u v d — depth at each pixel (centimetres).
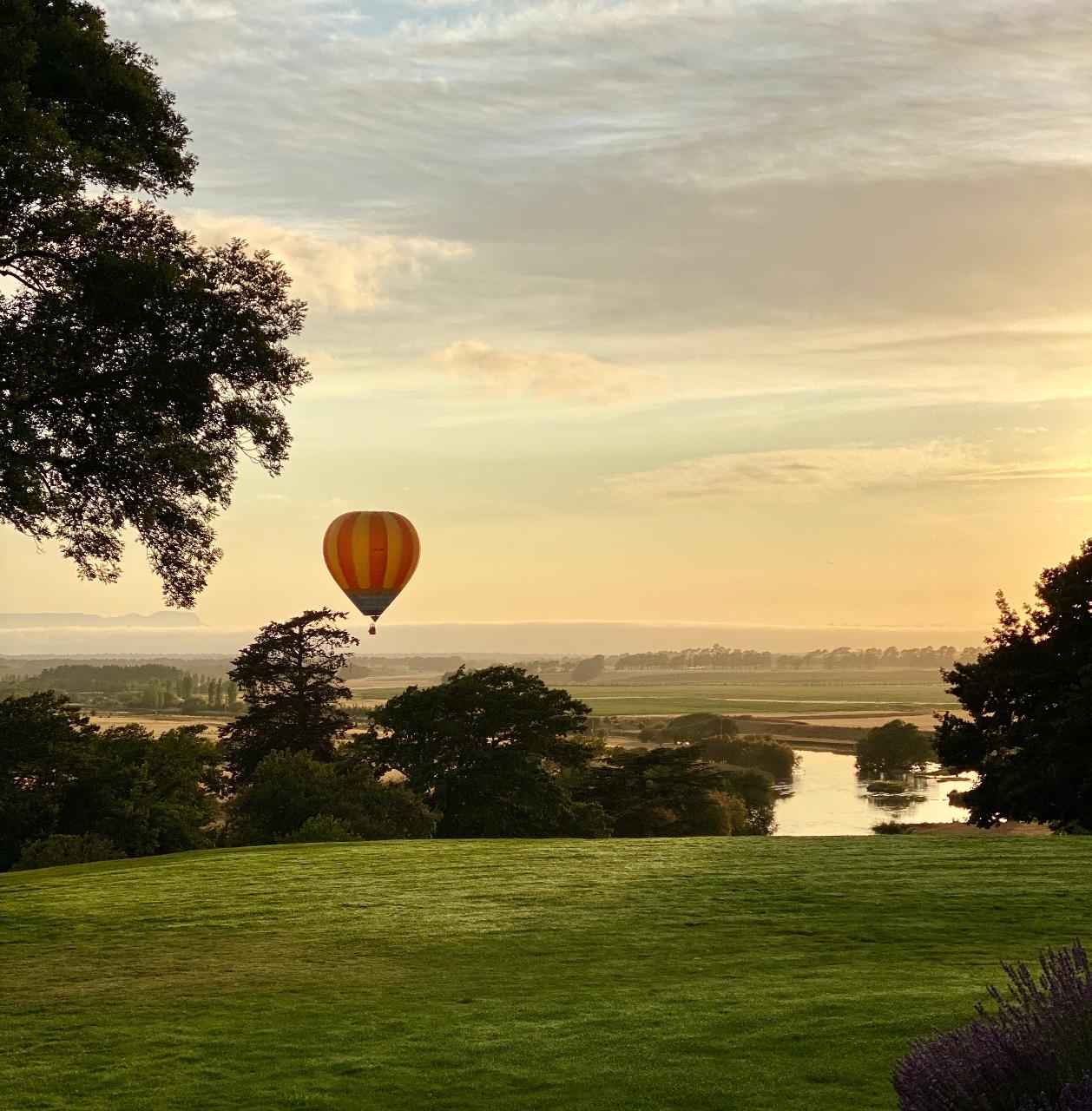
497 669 6550
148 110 2223
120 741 5850
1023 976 788
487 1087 1109
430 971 1623
